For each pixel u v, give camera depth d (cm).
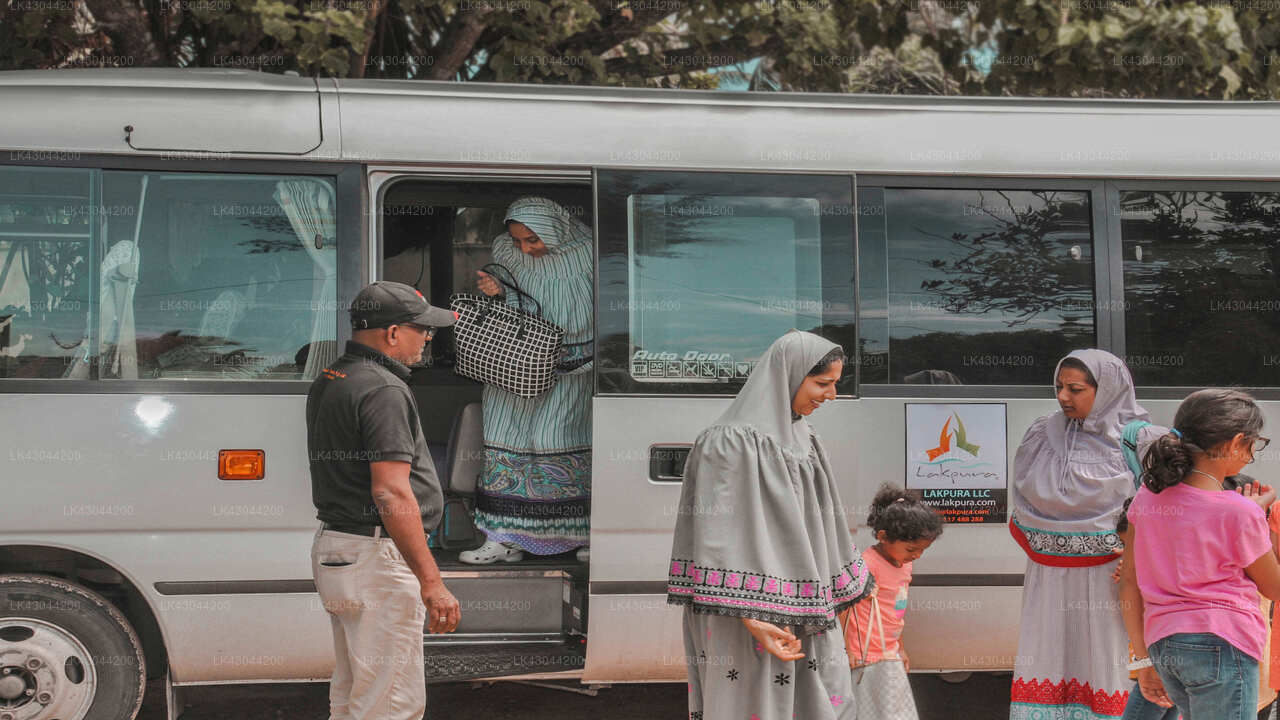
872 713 383
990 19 814
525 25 773
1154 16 782
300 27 701
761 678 324
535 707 534
